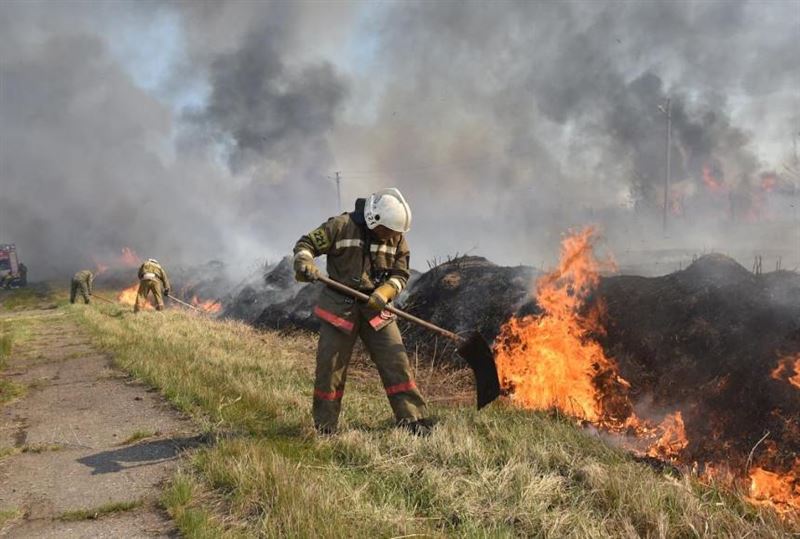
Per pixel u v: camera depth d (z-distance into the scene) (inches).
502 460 143.9
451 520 117.6
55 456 164.6
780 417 162.9
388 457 147.6
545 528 110.1
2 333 459.5
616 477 125.7
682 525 110.0
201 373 249.9
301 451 155.1
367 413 191.5
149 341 344.2
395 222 166.7
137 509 127.7
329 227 168.9
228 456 147.3
